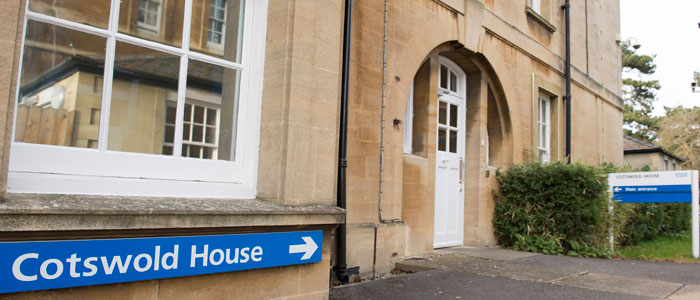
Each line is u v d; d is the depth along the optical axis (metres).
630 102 41.44
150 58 3.11
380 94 5.72
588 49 11.98
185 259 2.79
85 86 2.83
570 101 10.39
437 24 6.75
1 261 2.17
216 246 2.93
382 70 5.77
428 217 6.69
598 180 7.37
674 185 7.33
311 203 3.52
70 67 2.78
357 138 5.38
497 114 8.49
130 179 2.94
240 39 3.58
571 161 10.38
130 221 2.52
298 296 3.43
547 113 10.24
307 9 3.57
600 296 4.25
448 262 5.92
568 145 10.19
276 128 3.46
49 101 2.69
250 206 3.17
